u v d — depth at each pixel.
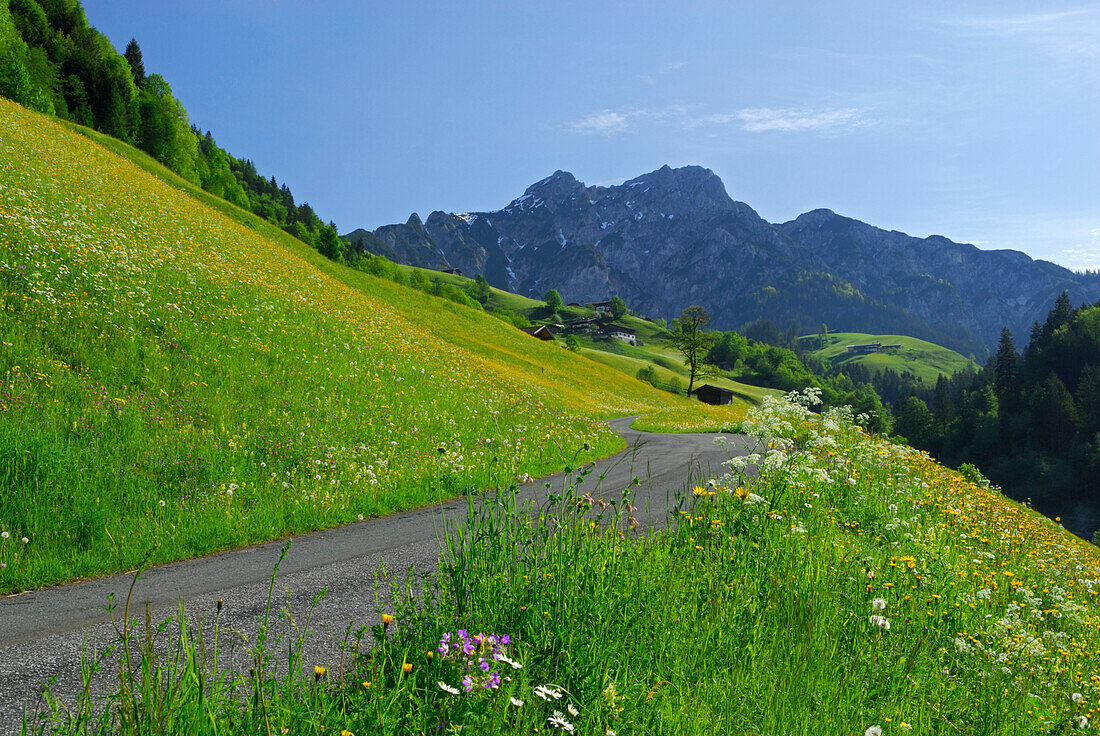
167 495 9.91
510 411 23.59
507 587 4.77
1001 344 183.00
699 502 8.03
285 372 17.67
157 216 31.91
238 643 5.24
